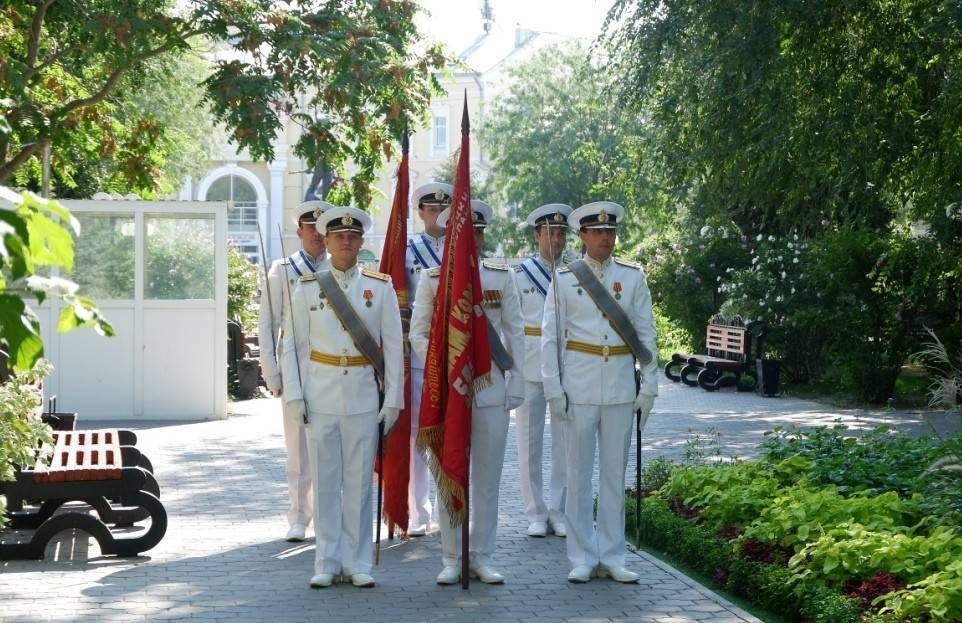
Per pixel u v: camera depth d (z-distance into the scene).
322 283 7.27
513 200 46.84
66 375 15.28
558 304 7.41
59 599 6.71
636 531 8.23
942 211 15.37
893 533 6.80
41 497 7.74
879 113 13.71
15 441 7.70
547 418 15.79
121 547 7.80
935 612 5.51
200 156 31.27
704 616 6.50
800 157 14.02
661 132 17.03
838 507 7.26
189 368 15.52
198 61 26.52
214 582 7.17
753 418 16.25
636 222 38.84
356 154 15.03
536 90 45.66
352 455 7.26
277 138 13.98
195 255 15.46
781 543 7.14
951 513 7.02
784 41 13.66
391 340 7.32
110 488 7.81
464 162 7.24
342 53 13.62
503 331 7.70
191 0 13.83
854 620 5.84
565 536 8.69
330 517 7.22
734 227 24.89
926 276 17.19
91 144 17.16
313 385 7.23
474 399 7.33
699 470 8.87
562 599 6.86
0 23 14.52
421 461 8.81
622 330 7.36
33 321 2.91
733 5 13.58
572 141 44.47
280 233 8.66
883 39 13.41
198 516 9.27
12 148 16.30
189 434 14.05
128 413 15.41
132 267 15.33
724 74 13.85
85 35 13.41
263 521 9.10
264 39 13.57
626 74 16.75
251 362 18.72
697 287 24.95
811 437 9.70
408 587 7.14
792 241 20.98
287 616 6.41
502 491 10.63
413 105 14.53
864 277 17.86
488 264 7.71
